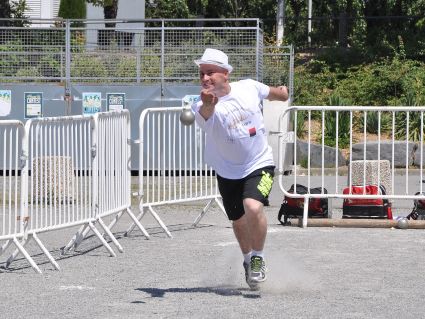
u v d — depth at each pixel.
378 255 12.16
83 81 25.45
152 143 14.96
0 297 9.66
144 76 25.39
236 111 9.24
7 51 25.42
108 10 35.72
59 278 10.74
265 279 9.66
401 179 22.94
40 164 11.48
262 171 9.46
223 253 12.41
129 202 13.91
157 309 8.97
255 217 9.32
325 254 12.21
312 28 41.59
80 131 12.22
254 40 25.30
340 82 32.75
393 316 8.66
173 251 12.62
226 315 8.66
